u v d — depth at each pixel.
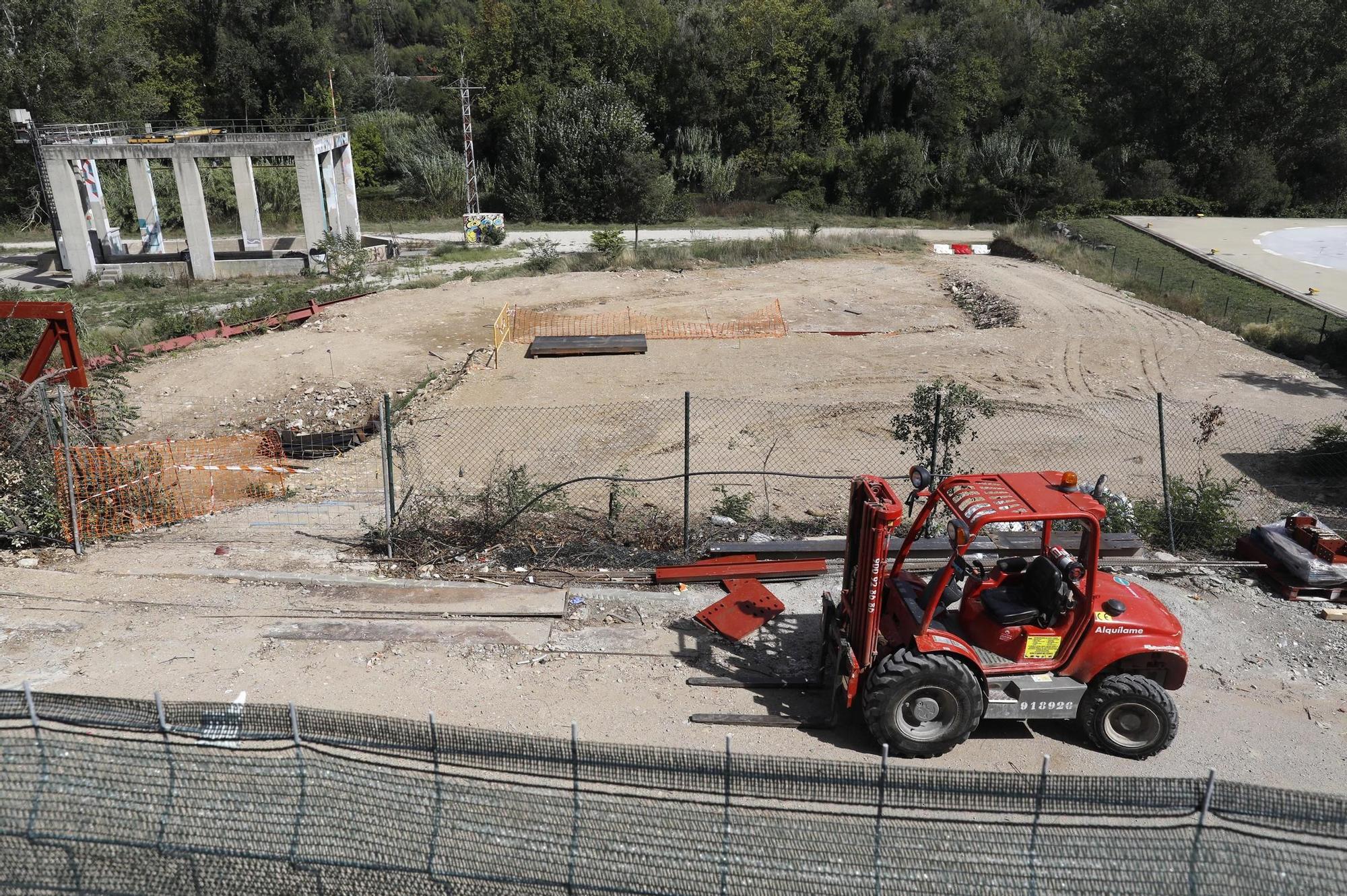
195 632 10.48
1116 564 12.43
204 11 74.19
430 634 10.61
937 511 13.59
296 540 13.27
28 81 56.31
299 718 7.07
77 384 14.94
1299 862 6.14
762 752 8.75
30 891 6.33
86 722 6.82
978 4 89.12
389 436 12.66
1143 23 63.69
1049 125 71.62
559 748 6.91
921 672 8.28
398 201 66.19
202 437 21.20
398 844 6.49
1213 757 8.90
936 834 6.68
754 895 6.22
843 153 73.94
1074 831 7.01
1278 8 60.44
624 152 62.00
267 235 56.19
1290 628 11.23
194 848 6.41
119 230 50.56
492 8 76.94
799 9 77.25
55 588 11.41
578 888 6.21
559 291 35.59
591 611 11.30
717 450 19.12
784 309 32.44
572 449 19.23
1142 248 45.31
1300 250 44.28
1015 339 27.97
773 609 11.36
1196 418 20.94
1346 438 18.52
